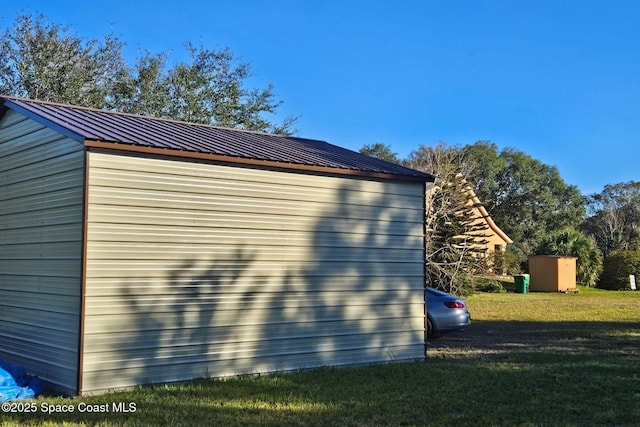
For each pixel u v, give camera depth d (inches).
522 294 1133.7
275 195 370.9
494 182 2025.1
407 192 433.4
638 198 2468.0
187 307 335.6
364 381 344.5
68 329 312.0
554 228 2060.8
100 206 310.0
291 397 302.5
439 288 893.8
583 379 350.3
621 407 288.2
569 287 1231.5
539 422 261.1
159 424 249.8
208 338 342.3
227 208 351.9
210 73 1200.2
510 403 295.4
